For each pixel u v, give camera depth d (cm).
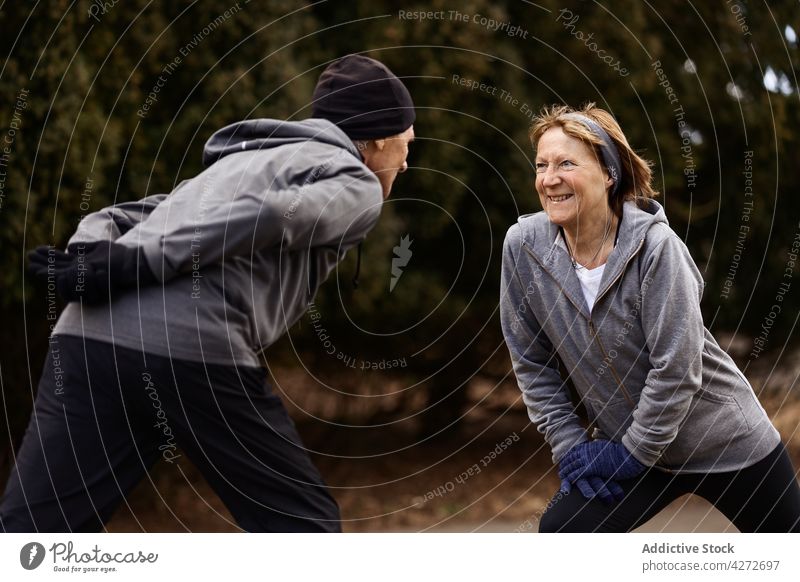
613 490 235
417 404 648
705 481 238
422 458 640
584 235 228
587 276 229
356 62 251
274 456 237
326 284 494
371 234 489
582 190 222
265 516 240
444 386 632
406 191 504
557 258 230
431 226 509
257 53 455
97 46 421
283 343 542
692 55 527
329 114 249
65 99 407
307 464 244
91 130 418
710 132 543
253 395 234
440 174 498
